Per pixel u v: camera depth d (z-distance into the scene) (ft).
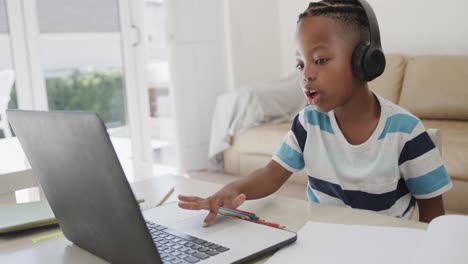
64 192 1.98
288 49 12.52
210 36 11.39
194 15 11.04
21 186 3.39
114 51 10.48
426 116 8.85
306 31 2.42
